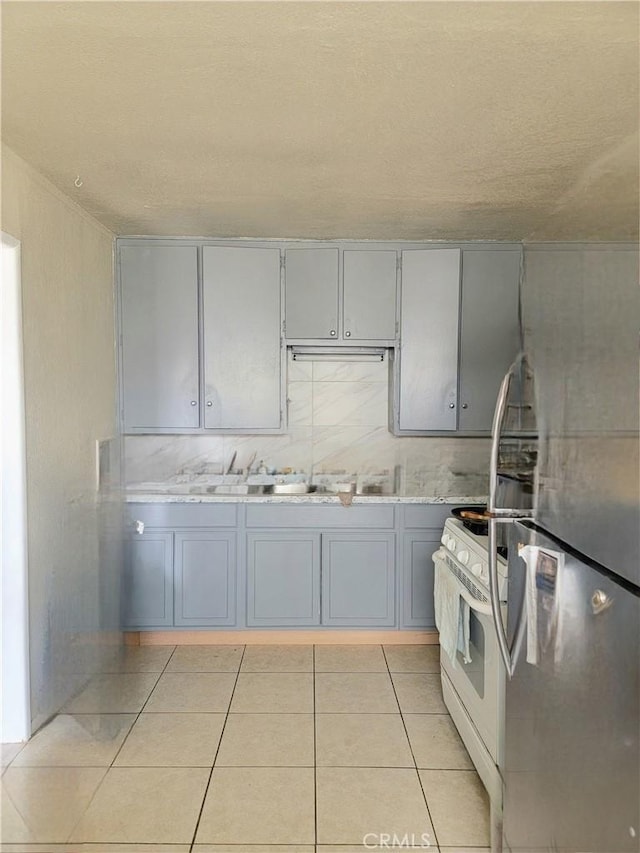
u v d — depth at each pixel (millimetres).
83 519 2934
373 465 4035
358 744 2586
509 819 1809
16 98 1802
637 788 1189
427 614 3594
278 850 1979
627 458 1225
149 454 3990
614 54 1558
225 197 2787
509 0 1331
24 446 2336
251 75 1659
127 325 3639
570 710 1441
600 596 1317
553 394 1556
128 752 2520
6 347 2285
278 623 3594
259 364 3693
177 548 3559
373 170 2416
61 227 2752
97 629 3002
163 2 1335
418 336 3701
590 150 2199
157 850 1973
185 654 3486
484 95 1773
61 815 2086
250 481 3959
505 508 1854
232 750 2537
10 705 2279
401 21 1410
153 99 1808
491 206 2926
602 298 1323
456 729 2699
